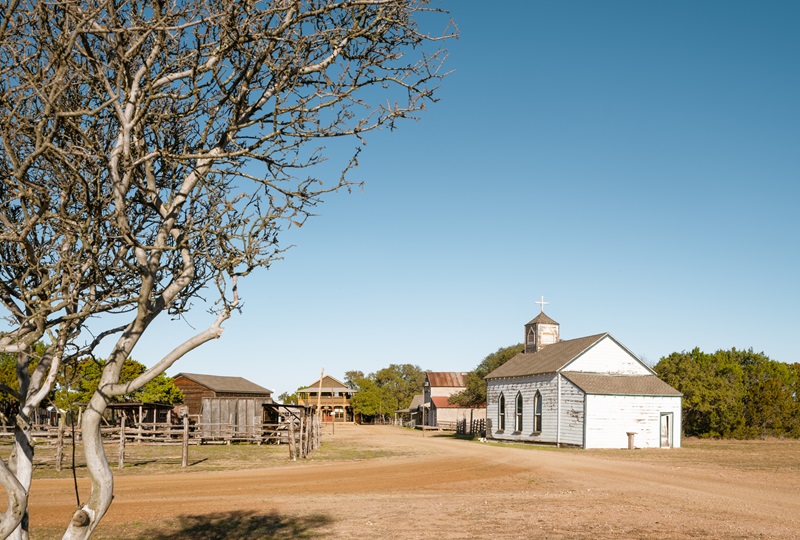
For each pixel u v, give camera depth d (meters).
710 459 37.16
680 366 63.56
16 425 6.17
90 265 6.08
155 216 7.23
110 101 5.68
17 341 5.92
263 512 18.39
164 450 42.12
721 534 15.84
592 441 45.97
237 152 6.22
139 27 5.36
